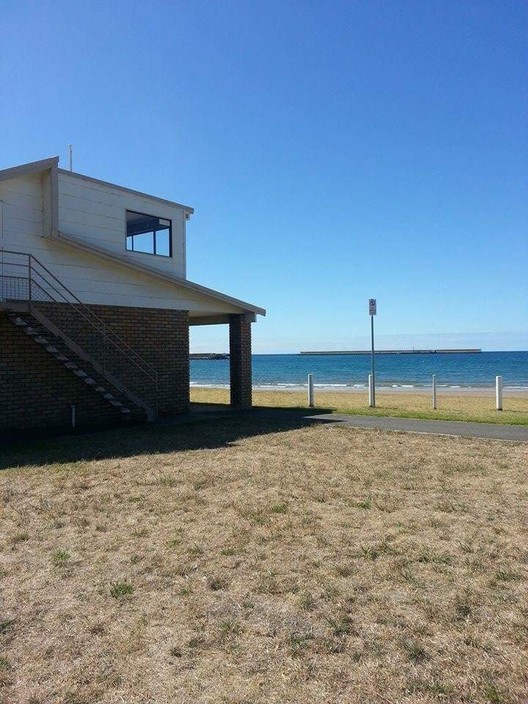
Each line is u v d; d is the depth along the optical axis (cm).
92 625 383
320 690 306
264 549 520
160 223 1697
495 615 386
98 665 336
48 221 1358
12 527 595
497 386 1692
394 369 8306
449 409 1723
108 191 1527
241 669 328
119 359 1501
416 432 1219
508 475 805
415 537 547
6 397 1284
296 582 446
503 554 500
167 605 412
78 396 1413
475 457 939
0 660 341
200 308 1712
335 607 402
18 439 1173
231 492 724
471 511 631
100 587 444
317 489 733
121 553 516
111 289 1494
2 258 1280
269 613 396
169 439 1160
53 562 497
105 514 636
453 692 301
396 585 438
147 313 1574
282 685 312
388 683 311
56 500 694
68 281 1405
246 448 1047
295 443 1098
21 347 1312
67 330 1391
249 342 1850
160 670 329
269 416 1559
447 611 392
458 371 7444
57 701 301
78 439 1167
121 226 1555
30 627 382
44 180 1369
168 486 759
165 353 1616
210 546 530
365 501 672
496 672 318
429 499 681
